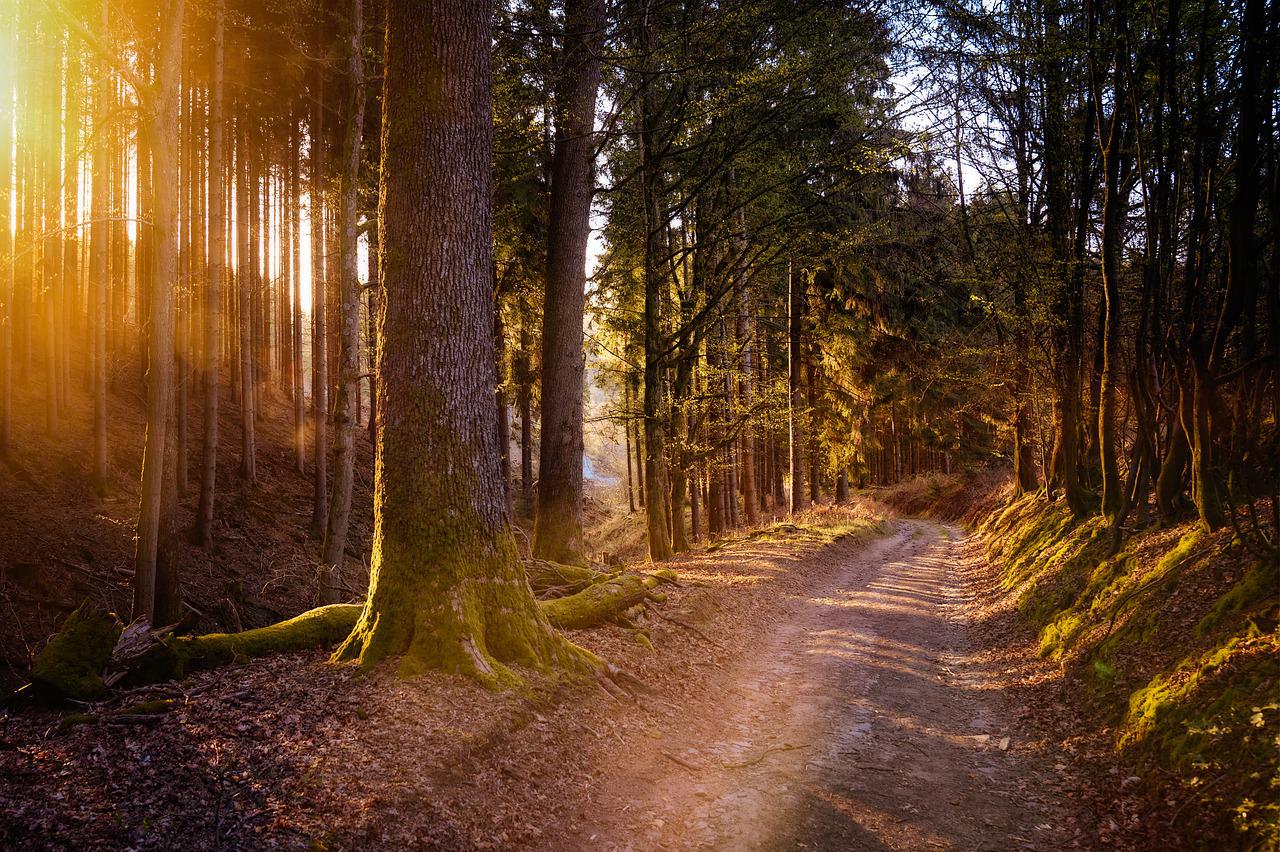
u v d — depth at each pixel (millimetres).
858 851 5043
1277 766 4277
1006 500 27172
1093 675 7551
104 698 5996
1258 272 8938
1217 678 5508
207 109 21312
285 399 31906
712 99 15188
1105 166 11586
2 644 11570
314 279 21641
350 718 5676
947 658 10516
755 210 18734
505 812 5102
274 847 4152
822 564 18203
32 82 17375
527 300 22391
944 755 6836
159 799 4496
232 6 16906
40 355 22062
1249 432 8188
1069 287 14688
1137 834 4809
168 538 11078
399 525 7035
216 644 7074
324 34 17047
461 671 6484
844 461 30438
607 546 34750
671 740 6984
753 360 26797
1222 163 9367
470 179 7336
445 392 7137
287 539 19797
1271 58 7211
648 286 17984
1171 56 9102
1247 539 6875
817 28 15117
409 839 4492
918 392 30844
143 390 23797
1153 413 10367
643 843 5105
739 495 37625
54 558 14188
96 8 13062
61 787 4527
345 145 11891
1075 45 11375
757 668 9867
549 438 14078
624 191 18828
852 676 9461
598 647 8750
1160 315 9891
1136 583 8555
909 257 24828
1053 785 5938
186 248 21094
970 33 13367
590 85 14094
